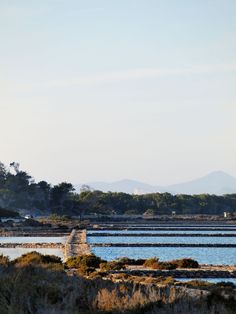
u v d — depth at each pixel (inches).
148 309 1384.1
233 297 1790.1
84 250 6801.2
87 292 1555.1
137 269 4640.8
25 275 1843.0
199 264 5536.4
